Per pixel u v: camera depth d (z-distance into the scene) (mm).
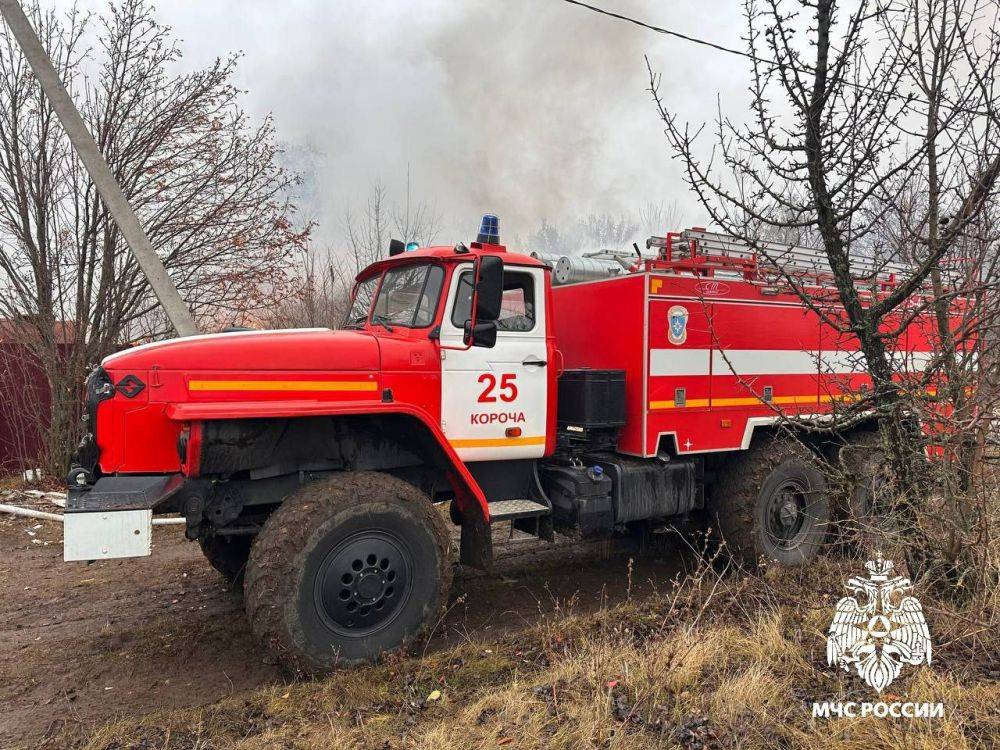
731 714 2826
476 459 4246
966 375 3332
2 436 8797
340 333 3984
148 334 9188
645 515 4785
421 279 4316
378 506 3512
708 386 4941
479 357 4219
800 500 5336
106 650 3977
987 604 3465
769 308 5223
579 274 5312
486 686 3262
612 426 4707
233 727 2971
